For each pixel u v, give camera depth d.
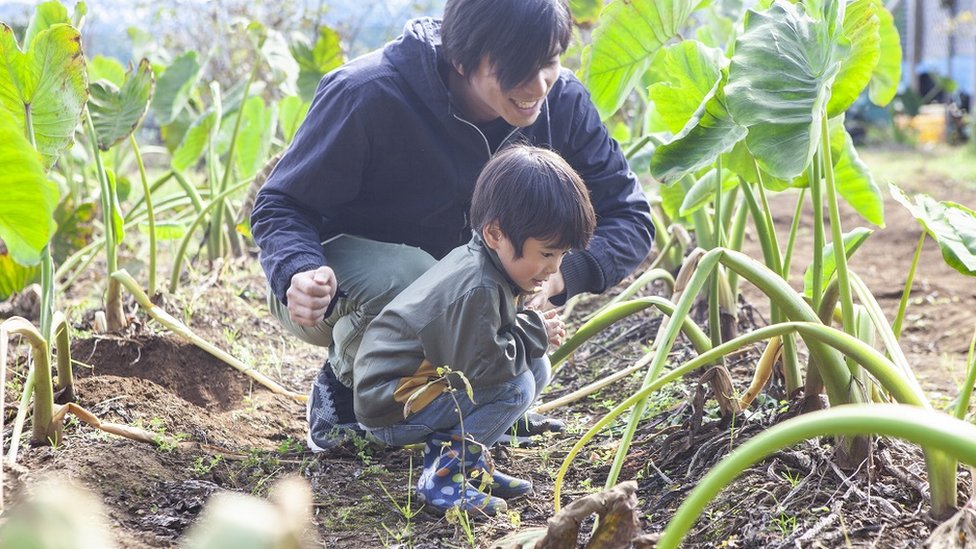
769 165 1.86
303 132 2.26
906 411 1.16
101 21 8.30
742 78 1.95
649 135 3.34
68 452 2.16
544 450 2.43
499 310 1.95
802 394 2.22
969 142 9.88
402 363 2.01
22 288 3.67
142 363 2.86
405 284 2.23
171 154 5.07
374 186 2.31
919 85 13.20
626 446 1.85
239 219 3.54
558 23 1.98
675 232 3.58
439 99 2.19
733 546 1.74
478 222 1.96
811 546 1.67
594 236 2.39
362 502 2.11
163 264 4.88
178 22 7.96
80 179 5.05
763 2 2.39
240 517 0.70
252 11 7.66
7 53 2.33
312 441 2.43
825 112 1.98
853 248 2.51
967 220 1.96
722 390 2.22
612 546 1.49
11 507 1.84
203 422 2.56
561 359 2.33
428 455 2.10
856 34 2.14
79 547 0.67
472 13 1.99
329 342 2.44
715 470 1.24
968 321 3.98
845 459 1.91
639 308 2.30
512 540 1.59
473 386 2.03
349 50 8.55
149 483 2.09
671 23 2.83
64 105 2.45
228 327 3.55
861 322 2.18
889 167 8.76
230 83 7.59
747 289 4.48
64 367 2.43
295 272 2.12
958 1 12.05
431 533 1.95
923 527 1.72
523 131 2.32
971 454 1.11
